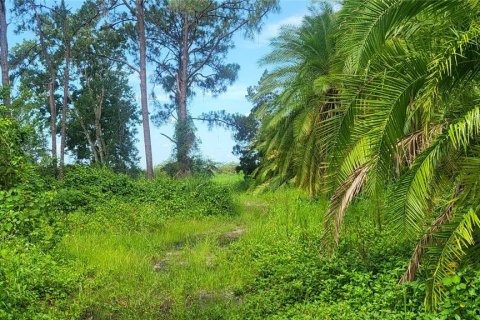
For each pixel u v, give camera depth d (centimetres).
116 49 3431
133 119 3722
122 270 870
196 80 3697
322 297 659
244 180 3003
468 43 462
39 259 778
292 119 1634
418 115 566
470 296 515
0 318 535
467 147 512
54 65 3228
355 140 545
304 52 1538
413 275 597
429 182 512
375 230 845
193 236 1241
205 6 3161
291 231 1074
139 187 1816
